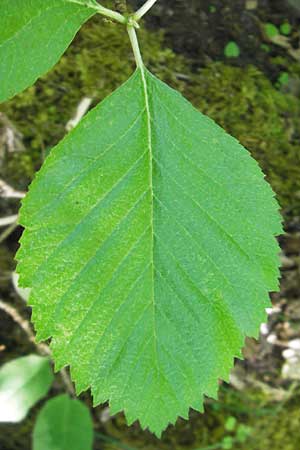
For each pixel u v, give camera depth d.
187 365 0.19
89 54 0.27
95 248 0.19
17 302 0.30
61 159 0.18
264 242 0.19
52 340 0.19
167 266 0.19
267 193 0.19
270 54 0.28
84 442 0.29
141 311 0.19
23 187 0.29
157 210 0.19
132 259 0.19
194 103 0.28
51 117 0.28
